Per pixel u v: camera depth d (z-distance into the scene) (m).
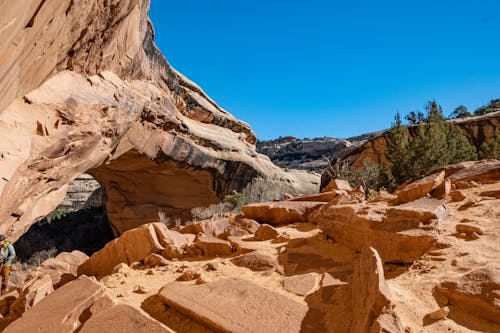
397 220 4.16
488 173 7.13
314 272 4.03
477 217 4.73
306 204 7.71
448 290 2.71
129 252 6.14
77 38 13.63
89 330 2.87
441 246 3.79
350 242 4.65
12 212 13.46
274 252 4.98
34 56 9.41
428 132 21.33
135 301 3.69
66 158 16.27
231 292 3.32
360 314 2.46
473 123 30.03
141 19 21.08
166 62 30.11
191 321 3.05
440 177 6.43
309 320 2.70
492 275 2.64
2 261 6.45
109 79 19.75
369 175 26.56
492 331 2.23
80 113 15.45
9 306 4.26
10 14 5.05
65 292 3.71
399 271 3.58
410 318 2.48
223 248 5.63
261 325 2.66
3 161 10.53
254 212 7.99
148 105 25.22
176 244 6.23
